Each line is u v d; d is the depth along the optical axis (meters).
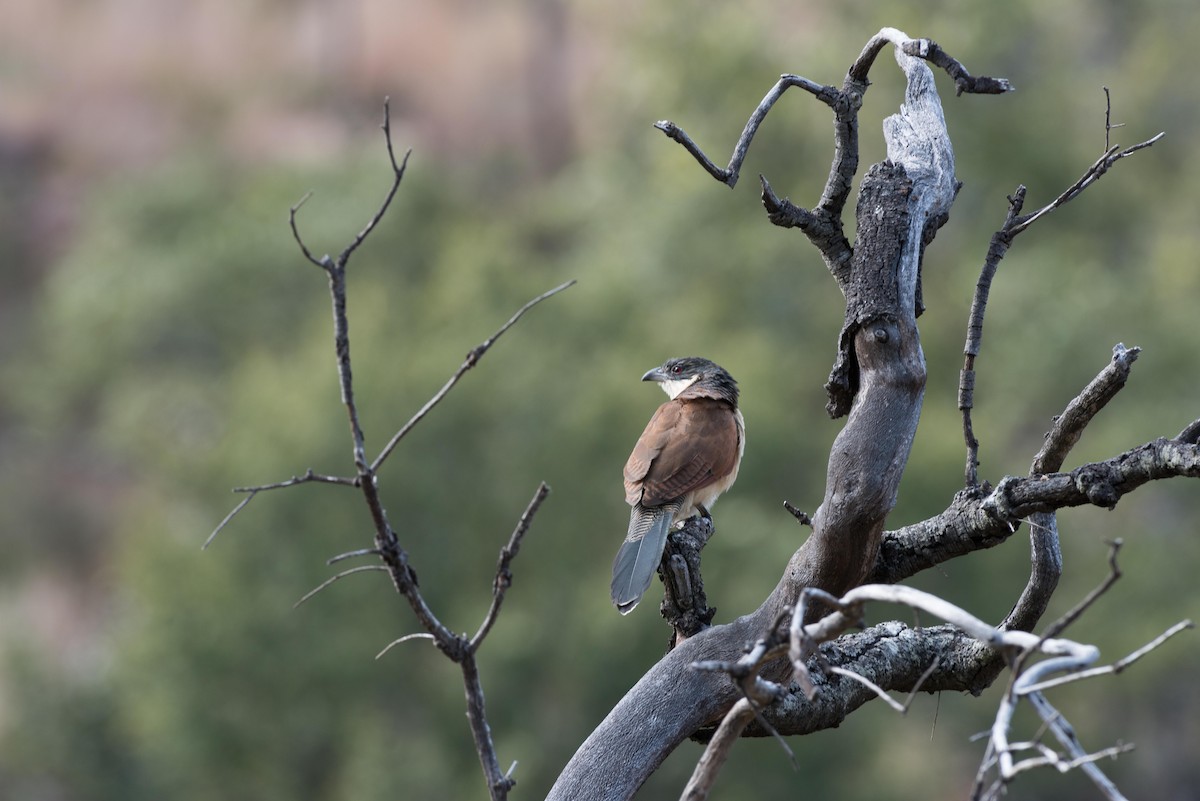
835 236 5.04
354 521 28.39
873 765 26.23
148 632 27.02
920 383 4.59
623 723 4.61
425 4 52.16
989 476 28.22
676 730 4.61
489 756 3.53
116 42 52.69
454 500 29.16
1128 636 27.89
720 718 4.66
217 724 26.62
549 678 26.73
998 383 32.34
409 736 26.77
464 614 27.39
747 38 33.41
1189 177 37.78
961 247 35.44
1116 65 41.97
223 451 29.41
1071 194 5.13
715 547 26.39
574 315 32.88
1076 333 31.22
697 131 34.31
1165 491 30.62
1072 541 29.22
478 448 29.73
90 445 43.19
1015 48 36.34
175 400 38.94
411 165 40.28
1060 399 32.06
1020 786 27.36
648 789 24.75
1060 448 4.90
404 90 51.44
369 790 25.05
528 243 46.69
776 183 34.44
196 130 51.41
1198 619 28.06
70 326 41.25
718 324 33.69
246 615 26.70
